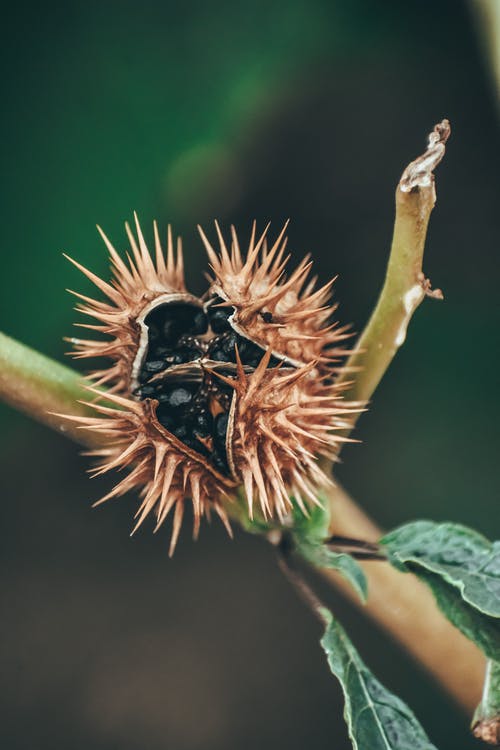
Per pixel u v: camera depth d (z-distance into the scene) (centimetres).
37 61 44
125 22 44
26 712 60
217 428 31
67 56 44
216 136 44
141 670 60
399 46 53
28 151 43
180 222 54
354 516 32
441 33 52
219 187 52
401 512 54
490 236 59
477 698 33
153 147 44
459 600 30
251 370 31
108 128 44
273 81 46
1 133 43
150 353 31
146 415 30
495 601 30
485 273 58
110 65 44
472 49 54
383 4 48
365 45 48
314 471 30
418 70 57
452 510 54
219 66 45
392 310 30
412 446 55
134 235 44
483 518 53
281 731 58
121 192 44
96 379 32
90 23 44
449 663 33
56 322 43
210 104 45
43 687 60
